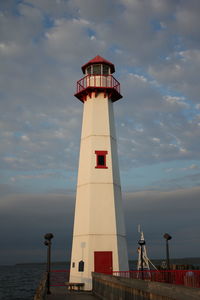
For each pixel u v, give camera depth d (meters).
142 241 19.98
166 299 10.30
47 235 22.41
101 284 19.83
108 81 29.86
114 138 29.41
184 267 37.94
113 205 26.23
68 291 23.84
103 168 27.19
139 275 19.89
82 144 28.88
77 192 27.62
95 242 25.00
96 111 29.03
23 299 45.47
